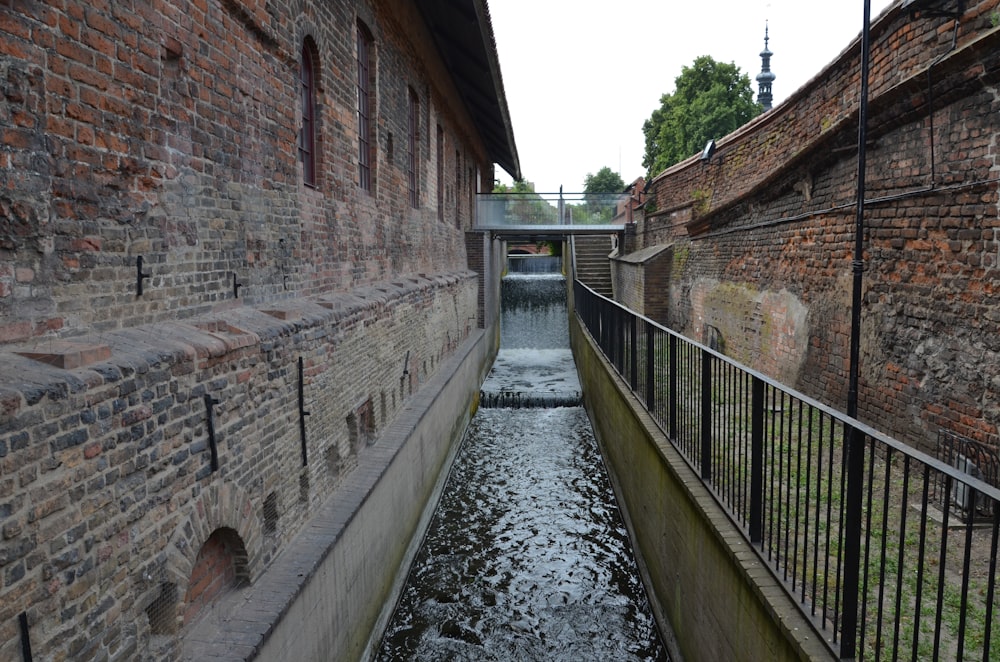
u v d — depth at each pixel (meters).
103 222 3.00
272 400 4.40
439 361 11.36
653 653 6.01
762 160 10.39
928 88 5.31
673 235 15.38
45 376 2.46
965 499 4.66
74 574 2.55
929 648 3.42
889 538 4.51
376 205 7.99
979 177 4.93
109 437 2.76
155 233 3.41
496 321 22.34
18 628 2.28
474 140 19.09
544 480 10.49
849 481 3.08
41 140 2.61
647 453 7.00
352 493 5.66
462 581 7.29
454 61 13.66
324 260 6.08
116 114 3.07
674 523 5.69
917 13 5.64
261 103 4.67
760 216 9.64
